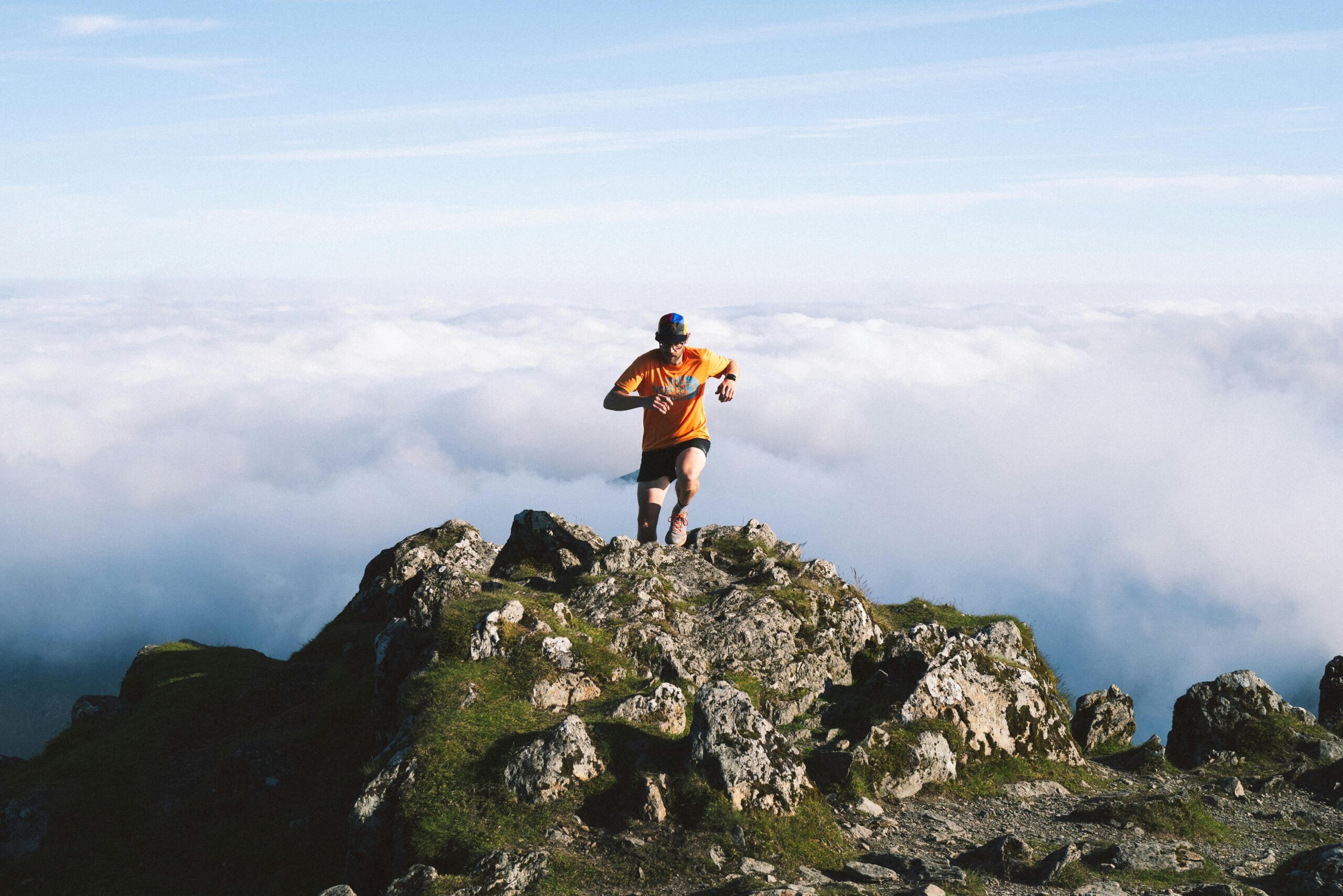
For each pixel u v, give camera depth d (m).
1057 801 12.13
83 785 17.28
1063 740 13.84
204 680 21.56
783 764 10.41
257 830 14.94
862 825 10.73
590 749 10.59
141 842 15.60
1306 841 11.08
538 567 18.36
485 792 10.18
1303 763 13.77
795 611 15.60
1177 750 15.29
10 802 16.84
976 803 11.88
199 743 18.91
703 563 17.25
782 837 9.71
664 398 15.49
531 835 9.58
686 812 9.84
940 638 16.25
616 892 8.68
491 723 11.38
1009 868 9.34
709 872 8.99
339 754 16.55
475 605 14.05
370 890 10.26
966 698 13.23
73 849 15.53
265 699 20.08
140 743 18.73
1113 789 13.03
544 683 12.37
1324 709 16.64
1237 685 15.48
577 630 14.01
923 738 12.37
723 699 10.80
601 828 9.79
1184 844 10.63
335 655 21.92
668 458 16.25
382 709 14.84
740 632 14.88
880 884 8.89
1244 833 11.45
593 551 18.11
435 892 8.48
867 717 13.39
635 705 11.98
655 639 14.01
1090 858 9.86
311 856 13.97
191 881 14.28
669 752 10.81
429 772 10.49
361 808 10.48
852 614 16.11
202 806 16.17
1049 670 17.22
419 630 14.98
